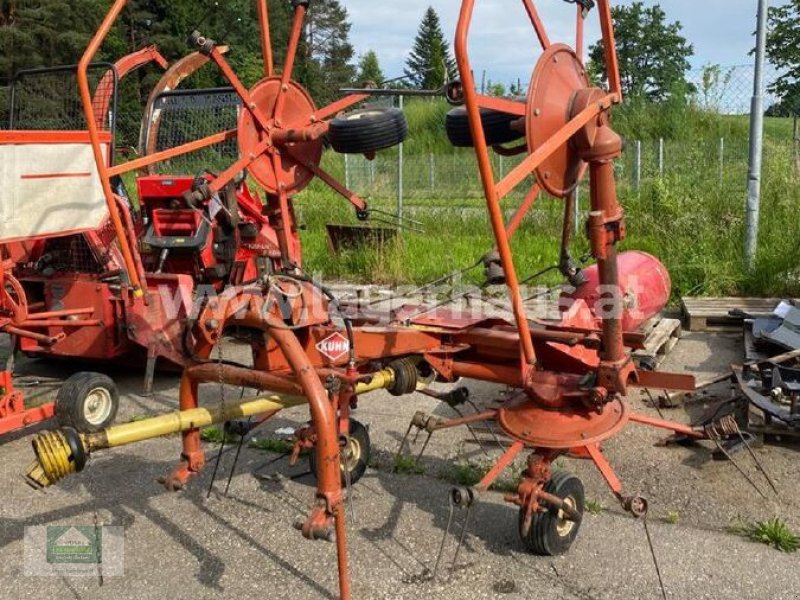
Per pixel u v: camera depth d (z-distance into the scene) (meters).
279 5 39.56
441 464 4.88
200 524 4.22
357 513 4.26
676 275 8.98
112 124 6.79
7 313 5.61
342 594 3.18
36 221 5.52
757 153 8.80
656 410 5.67
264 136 4.91
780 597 3.43
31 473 3.08
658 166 13.13
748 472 4.65
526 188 13.76
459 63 2.79
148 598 3.56
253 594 3.57
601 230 3.57
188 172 7.47
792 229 9.12
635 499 3.48
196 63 7.84
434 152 20.86
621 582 3.57
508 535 4.00
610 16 3.64
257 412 3.83
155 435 3.41
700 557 3.75
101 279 6.33
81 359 7.38
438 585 3.58
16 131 5.29
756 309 7.89
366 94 4.83
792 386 5.08
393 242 10.89
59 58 33.03
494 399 6.09
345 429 4.18
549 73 3.37
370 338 4.13
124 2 4.29
